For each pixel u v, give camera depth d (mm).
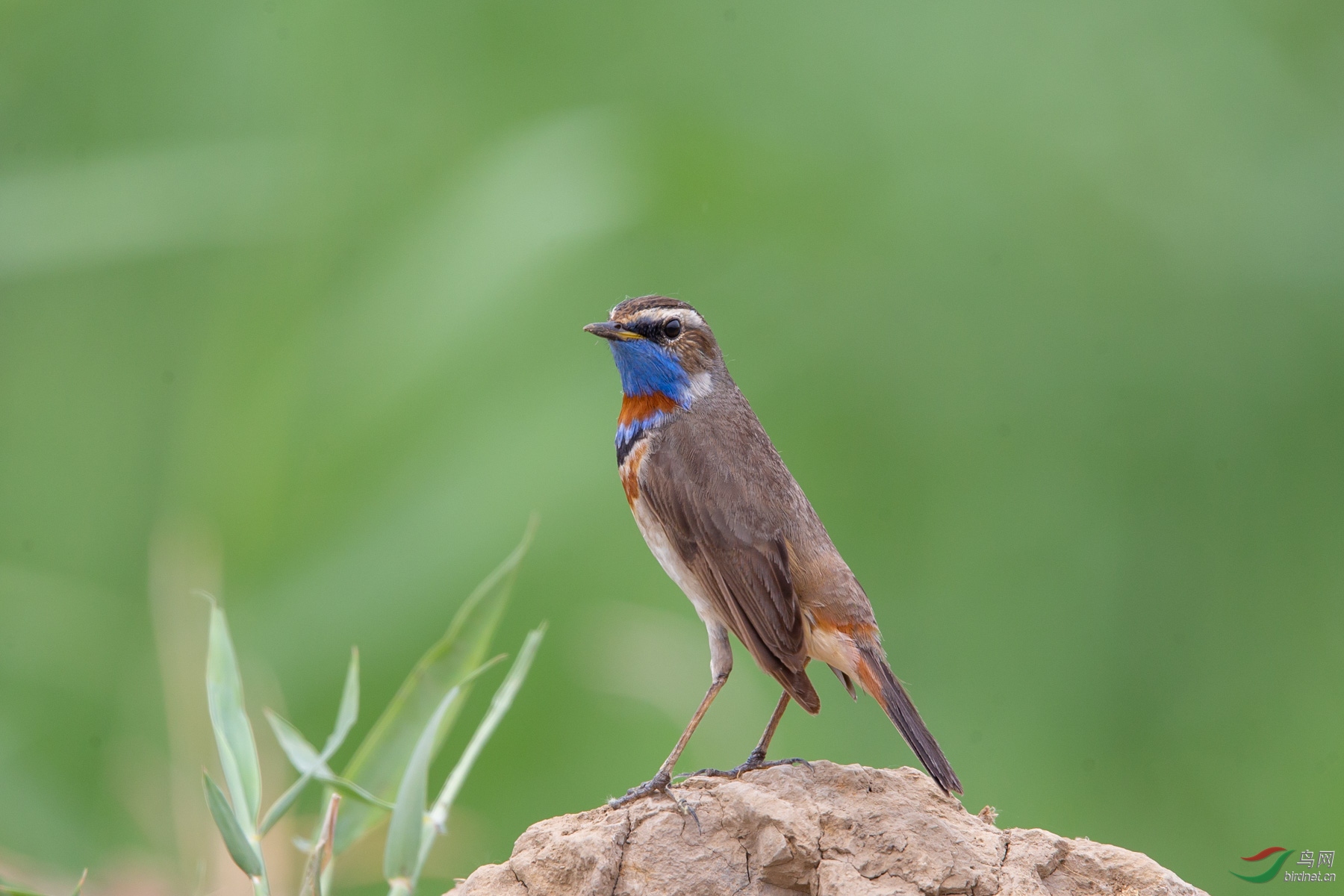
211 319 14141
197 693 11133
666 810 6629
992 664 14586
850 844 6375
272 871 9820
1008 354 16047
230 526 12789
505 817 12695
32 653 12656
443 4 16531
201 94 15203
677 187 15812
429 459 13555
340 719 7109
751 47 16984
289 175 14633
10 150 14609
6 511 14156
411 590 12961
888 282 16250
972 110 16828
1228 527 15430
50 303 14820
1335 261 15938
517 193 14055
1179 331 16078
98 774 11906
